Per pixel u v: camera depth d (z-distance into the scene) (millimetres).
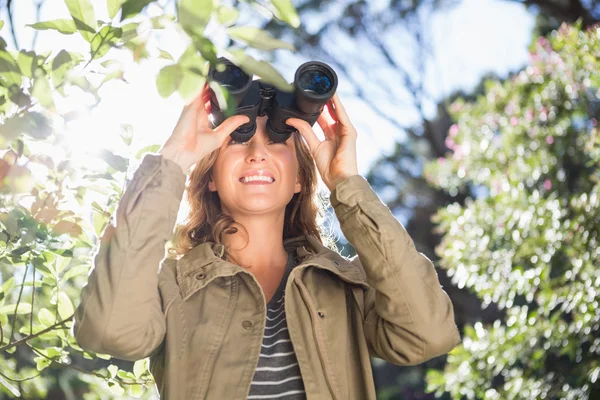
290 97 2240
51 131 1716
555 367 4914
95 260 2035
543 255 4855
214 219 2457
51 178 2049
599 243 4578
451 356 5051
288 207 2547
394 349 2178
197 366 2076
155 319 2037
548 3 7625
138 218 2023
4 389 2461
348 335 2197
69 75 1612
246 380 2055
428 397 11789
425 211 12289
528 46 5602
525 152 5441
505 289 5035
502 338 4918
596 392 4512
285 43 1406
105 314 1963
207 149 2170
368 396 2139
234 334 2127
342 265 2311
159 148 2258
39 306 2881
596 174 4844
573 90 5281
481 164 5664
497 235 5109
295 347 2121
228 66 2117
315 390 2076
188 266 2236
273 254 2373
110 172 2123
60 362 2434
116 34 1675
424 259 2227
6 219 1987
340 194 2213
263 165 2322
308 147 2520
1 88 1784
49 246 2174
